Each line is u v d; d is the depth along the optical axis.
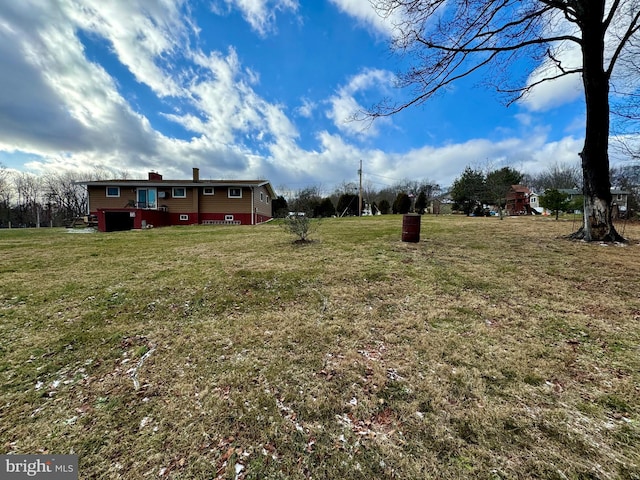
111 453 1.50
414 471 1.35
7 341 2.74
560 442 1.48
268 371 2.20
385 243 7.25
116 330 2.96
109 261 6.02
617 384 1.94
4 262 5.95
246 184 18.22
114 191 18.72
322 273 4.71
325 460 1.43
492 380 2.02
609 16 5.91
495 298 3.54
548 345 2.46
